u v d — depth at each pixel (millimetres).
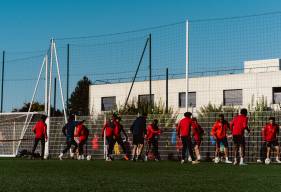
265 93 45844
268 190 7355
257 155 21266
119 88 53469
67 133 22234
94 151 24547
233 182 8781
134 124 20484
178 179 9430
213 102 48125
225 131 19078
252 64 50594
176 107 49688
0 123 28969
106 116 24688
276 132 19312
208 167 14656
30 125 28047
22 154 25969
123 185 8031
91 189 7340
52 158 24484
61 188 7484
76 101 68750
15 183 8383
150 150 22891
